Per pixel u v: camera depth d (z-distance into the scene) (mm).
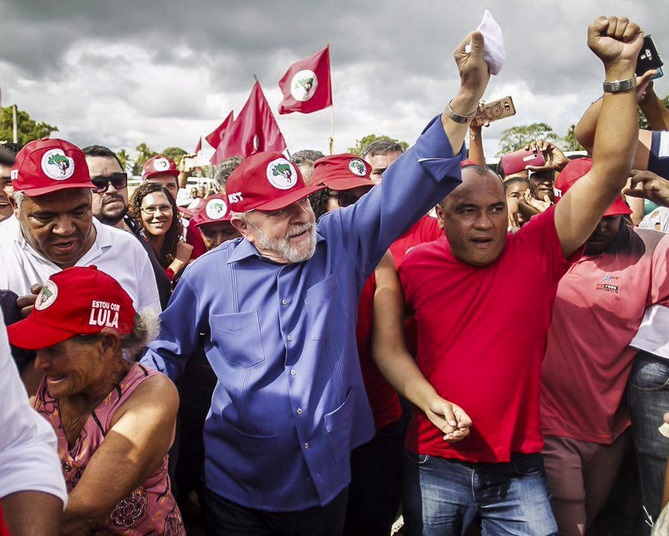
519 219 4359
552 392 2727
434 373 2381
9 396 1265
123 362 1849
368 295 2564
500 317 2303
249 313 2262
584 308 2646
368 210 2324
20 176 2268
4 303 2006
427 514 2461
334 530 2303
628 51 2066
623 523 3105
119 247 2684
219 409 2334
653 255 2623
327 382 2217
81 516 1620
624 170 2137
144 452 1713
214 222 4035
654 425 2578
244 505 2309
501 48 2012
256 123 6812
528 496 2330
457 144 2145
